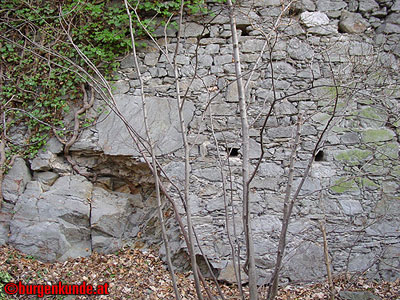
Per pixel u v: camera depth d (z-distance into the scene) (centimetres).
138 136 271
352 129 452
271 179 440
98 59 456
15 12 465
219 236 424
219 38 465
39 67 458
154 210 460
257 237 425
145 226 454
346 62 459
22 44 459
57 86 455
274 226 429
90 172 462
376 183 444
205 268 422
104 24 463
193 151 442
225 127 446
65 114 454
